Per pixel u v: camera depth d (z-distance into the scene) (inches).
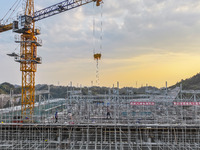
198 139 1120.2
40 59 2124.8
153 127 1147.3
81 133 1232.2
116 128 1170.0
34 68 2079.2
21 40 2044.8
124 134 1186.0
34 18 2180.1
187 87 4333.2
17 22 2016.5
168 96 1425.9
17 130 1226.0
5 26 2222.0
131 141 1206.9
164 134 1187.9
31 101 1999.3
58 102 1845.5
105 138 1163.3
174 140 1139.9
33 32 2085.4
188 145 1101.1
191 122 1250.0
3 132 1253.1
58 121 1325.0
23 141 1202.6
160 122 1291.8
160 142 1147.9
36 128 1237.1
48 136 1136.8
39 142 1146.0
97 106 1734.7
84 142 1175.6
